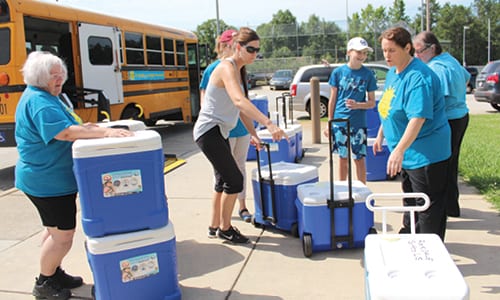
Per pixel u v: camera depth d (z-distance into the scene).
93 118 8.59
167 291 3.13
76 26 8.16
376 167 6.32
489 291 3.18
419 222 3.46
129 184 2.94
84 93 8.16
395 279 2.16
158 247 3.04
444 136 3.29
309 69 14.12
